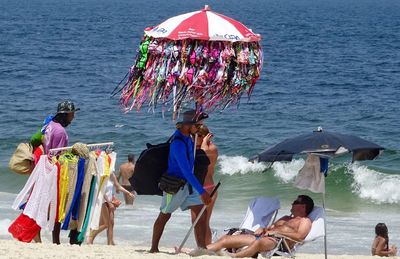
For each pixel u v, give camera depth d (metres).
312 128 89.50
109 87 122.31
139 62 25.14
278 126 90.06
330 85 129.62
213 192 26.89
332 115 98.25
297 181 27.75
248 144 78.69
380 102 109.94
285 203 57.94
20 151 28.39
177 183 25.52
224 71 24.69
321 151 25.69
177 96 24.78
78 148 28.16
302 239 27.84
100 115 93.44
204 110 25.30
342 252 40.34
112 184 35.03
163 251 28.53
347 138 26.14
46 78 133.75
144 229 44.44
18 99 108.25
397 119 95.38
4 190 59.97
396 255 38.31
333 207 57.41
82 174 28.06
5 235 40.97
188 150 25.52
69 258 23.48
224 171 65.62
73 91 117.38
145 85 25.23
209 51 24.59
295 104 106.62
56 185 27.77
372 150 26.19
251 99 109.38
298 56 185.50
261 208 29.91
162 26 25.06
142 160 25.78
